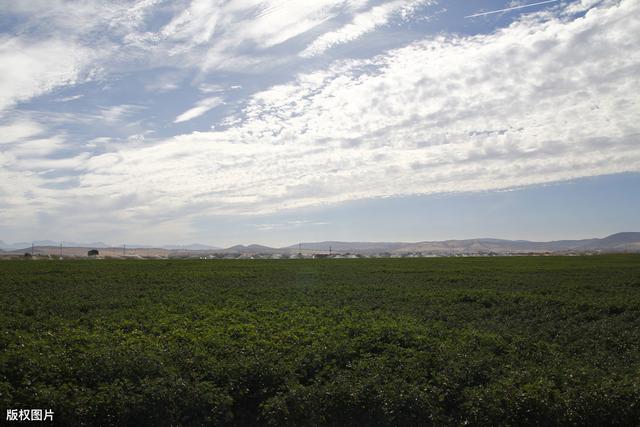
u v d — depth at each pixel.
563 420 12.71
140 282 45.34
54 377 13.65
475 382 14.90
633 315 27.92
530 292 39.25
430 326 23.58
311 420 13.24
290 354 16.41
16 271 56.03
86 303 30.03
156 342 17.56
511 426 12.86
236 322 22.67
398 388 13.56
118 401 12.48
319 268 66.69
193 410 13.01
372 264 78.62
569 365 15.97
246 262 87.25
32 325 21.92
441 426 12.99
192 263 81.44
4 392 12.28
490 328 24.12
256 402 14.32
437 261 90.00
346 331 20.00
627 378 14.20
